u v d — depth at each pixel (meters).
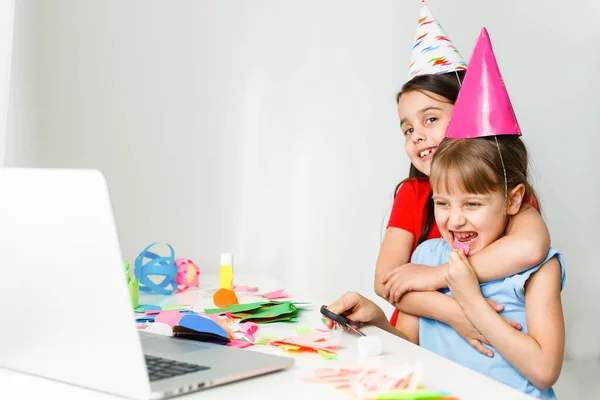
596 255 2.40
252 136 2.09
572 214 2.37
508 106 1.18
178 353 0.75
